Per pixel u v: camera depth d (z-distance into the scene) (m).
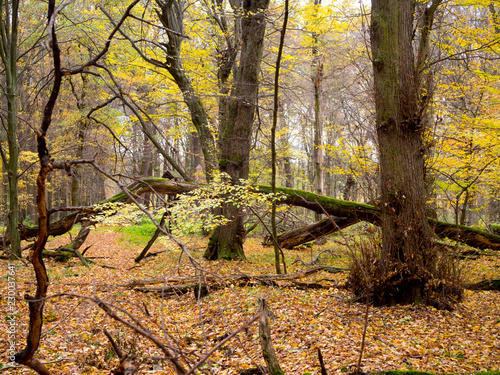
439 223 10.30
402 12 7.03
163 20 11.43
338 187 30.80
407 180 6.84
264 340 3.26
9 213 9.68
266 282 8.34
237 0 13.24
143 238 17.95
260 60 11.74
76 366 4.38
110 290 7.76
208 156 13.24
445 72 10.23
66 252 11.34
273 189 8.76
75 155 15.73
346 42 12.61
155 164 25.61
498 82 11.73
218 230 12.05
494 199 14.62
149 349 5.04
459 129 9.72
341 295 7.50
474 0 9.52
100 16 12.24
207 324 6.21
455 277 6.69
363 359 4.27
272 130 8.12
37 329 2.53
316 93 15.26
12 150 9.47
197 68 13.01
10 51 9.24
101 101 15.57
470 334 5.16
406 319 5.88
